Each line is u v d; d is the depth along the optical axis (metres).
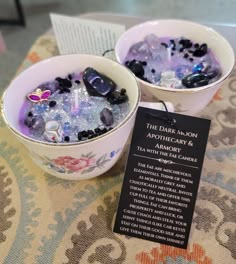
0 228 0.18
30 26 0.59
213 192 0.19
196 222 0.18
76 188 0.20
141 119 0.17
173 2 0.44
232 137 0.22
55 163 0.16
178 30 0.23
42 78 0.20
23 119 0.18
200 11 0.38
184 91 0.18
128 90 0.18
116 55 0.20
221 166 0.20
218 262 0.17
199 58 0.22
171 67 0.21
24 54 0.52
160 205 0.17
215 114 0.23
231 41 0.26
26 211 0.19
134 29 0.22
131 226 0.18
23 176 0.20
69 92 0.20
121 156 0.21
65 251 0.17
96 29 0.24
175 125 0.16
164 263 0.17
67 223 0.18
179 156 0.17
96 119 0.18
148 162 0.17
